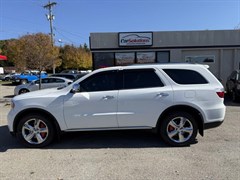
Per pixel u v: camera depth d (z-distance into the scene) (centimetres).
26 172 406
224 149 497
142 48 1455
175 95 513
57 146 535
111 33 1446
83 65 6162
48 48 1605
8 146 541
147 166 421
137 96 514
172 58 1462
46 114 527
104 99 515
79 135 612
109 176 386
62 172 404
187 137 519
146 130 527
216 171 396
